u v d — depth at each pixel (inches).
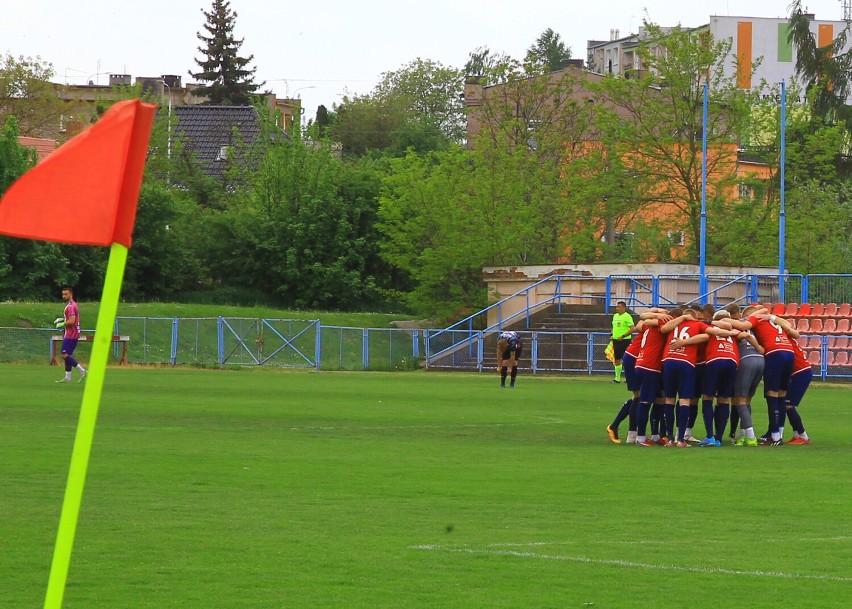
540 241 4926.2
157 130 6875.0
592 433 1694.1
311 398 2367.1
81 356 3860.7
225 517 895.7
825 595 661.3
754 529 882.8
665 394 1521.9
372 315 4835.1
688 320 1517.0
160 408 2005.4
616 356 3230.8
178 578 683.4
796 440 1581.0
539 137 5152.6
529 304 4323.3
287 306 5526.6
